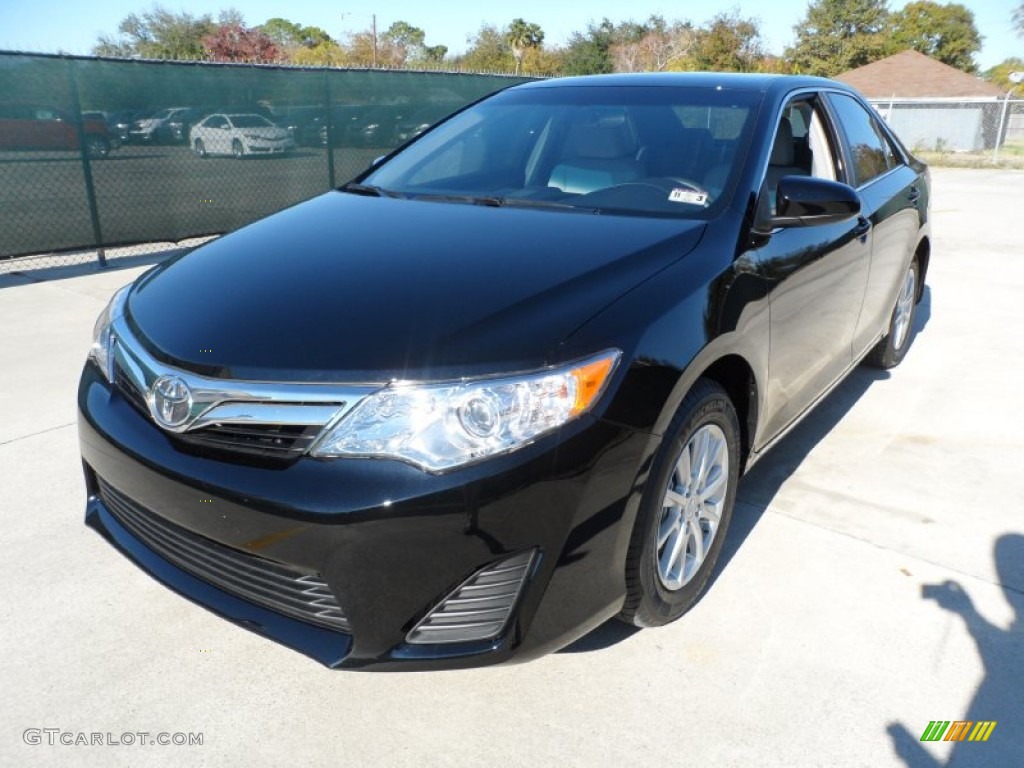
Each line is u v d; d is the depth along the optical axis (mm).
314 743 2029
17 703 2141
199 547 2053
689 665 2281
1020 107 33781
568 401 1860
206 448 1950
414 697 2184
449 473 1779
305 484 1812
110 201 7551
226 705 2150
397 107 9828
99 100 7324
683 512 2318
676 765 1958
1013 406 4176
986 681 2225
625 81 3459
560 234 2469
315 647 1916
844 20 51969
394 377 1826
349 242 2537
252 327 2041
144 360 2113
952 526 3010
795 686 2203
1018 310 6090
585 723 2086
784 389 2850
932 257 8062
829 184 2545
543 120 3342
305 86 8930
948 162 21781
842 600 2566
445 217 2732
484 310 2002
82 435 2287
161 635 2416
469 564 1812
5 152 6832
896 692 2184
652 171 2891
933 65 39594
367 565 1803
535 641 1911
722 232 2500
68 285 6738
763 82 3258
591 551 1933
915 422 3967
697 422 2246
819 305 3002
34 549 2836
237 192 8539
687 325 2145
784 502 3172
